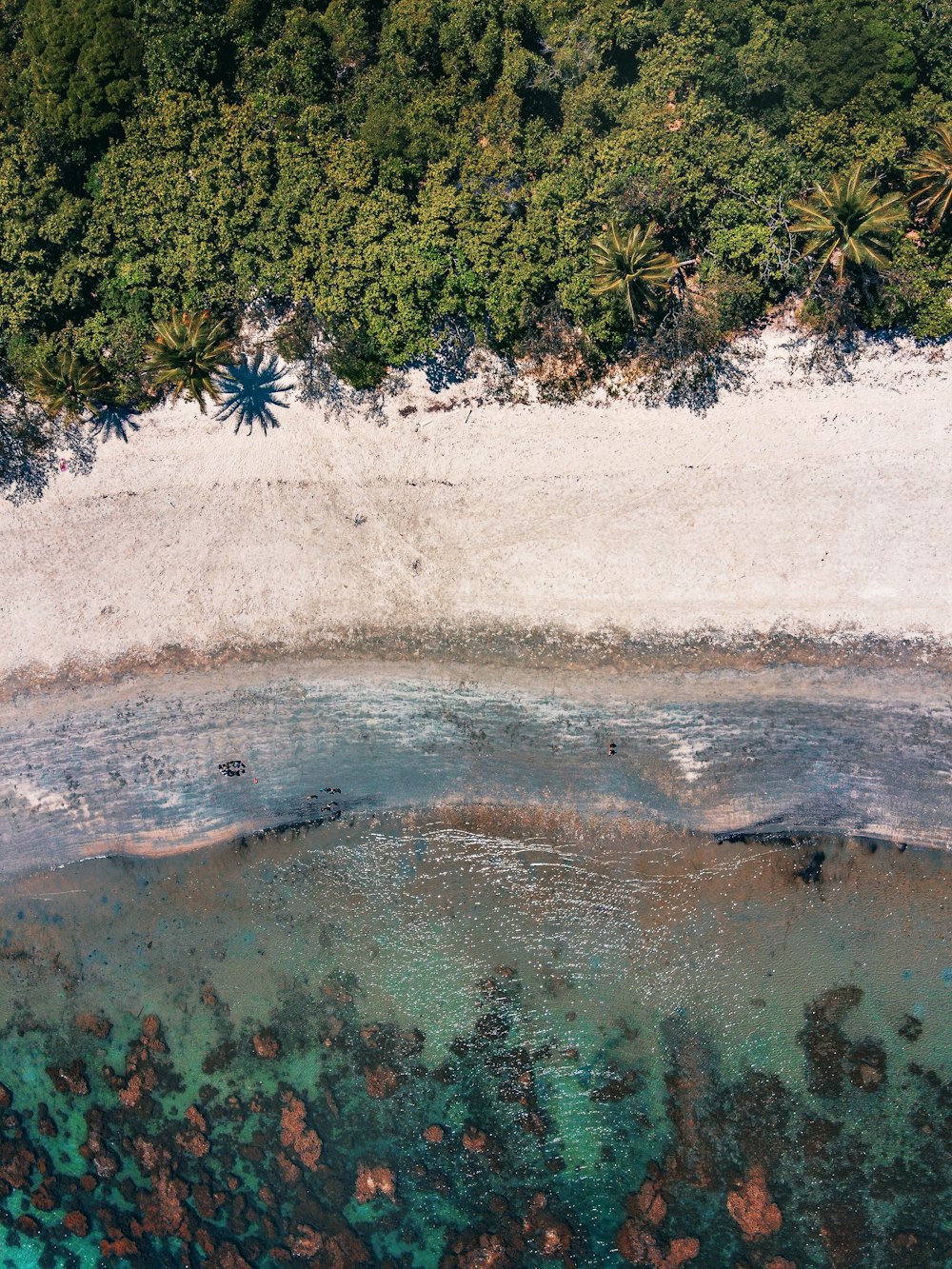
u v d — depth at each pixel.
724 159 21.44
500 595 24.25
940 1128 23.38
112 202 22.48
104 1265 24.39
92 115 22.31
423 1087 24.23
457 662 24.36
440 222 21.78
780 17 21.83
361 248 22.00
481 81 22.00
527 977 24.22
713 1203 23.61
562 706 24.16
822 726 23.84
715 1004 23.92
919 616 23.59
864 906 23.83
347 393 23.89
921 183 21.36
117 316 23.08
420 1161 24.12
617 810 24.19
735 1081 23.80
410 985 24.38
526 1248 23.78
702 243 22.34
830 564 23.66
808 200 21.56
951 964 23.55
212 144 22.19
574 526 23.98
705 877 24.06
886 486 23.33
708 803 24.02
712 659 23.98
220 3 22.11
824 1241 23.34
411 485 24.17
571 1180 23.94
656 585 23.98
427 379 23.69
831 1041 23.66
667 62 21.56
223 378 24.00
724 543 23.78
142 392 23.94
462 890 24.44
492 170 21.73
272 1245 24.08
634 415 23.55
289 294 22.84
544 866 24.33
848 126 21.45
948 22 20.69
